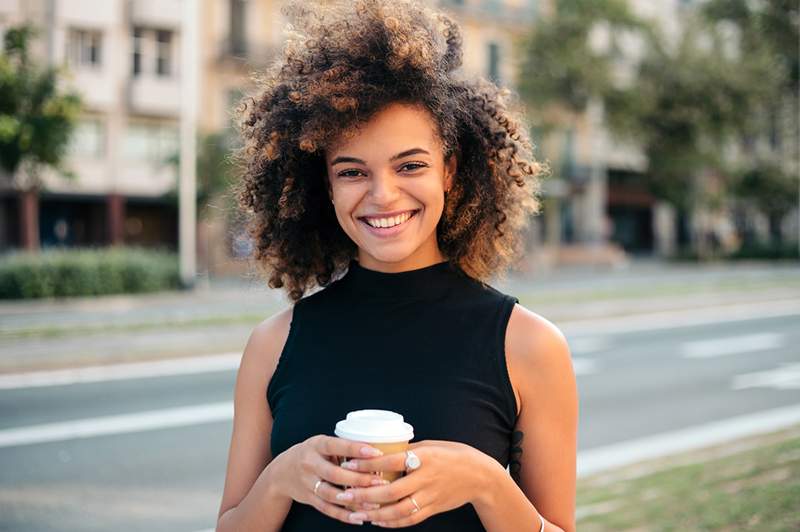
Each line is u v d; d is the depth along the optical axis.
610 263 33.22
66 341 11.29
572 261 32.97
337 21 1.74
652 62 31.38
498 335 1.64
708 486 4.52
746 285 21.88
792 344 12.65
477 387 1.60
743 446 5.78
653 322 15.54
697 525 3.79
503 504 1.43
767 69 12.88
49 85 18.83
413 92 1.60
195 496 5.40
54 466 6.08
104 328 12.52
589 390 8.93
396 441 1.35
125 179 28.81
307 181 1.92
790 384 9.20
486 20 35.09
